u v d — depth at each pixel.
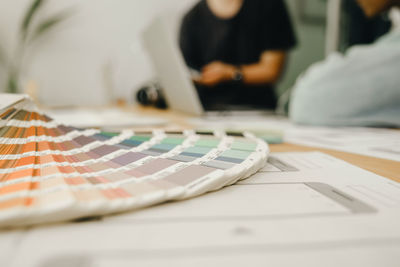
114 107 1.58
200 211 0.17
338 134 0.54
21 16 1.77
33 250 0.12
